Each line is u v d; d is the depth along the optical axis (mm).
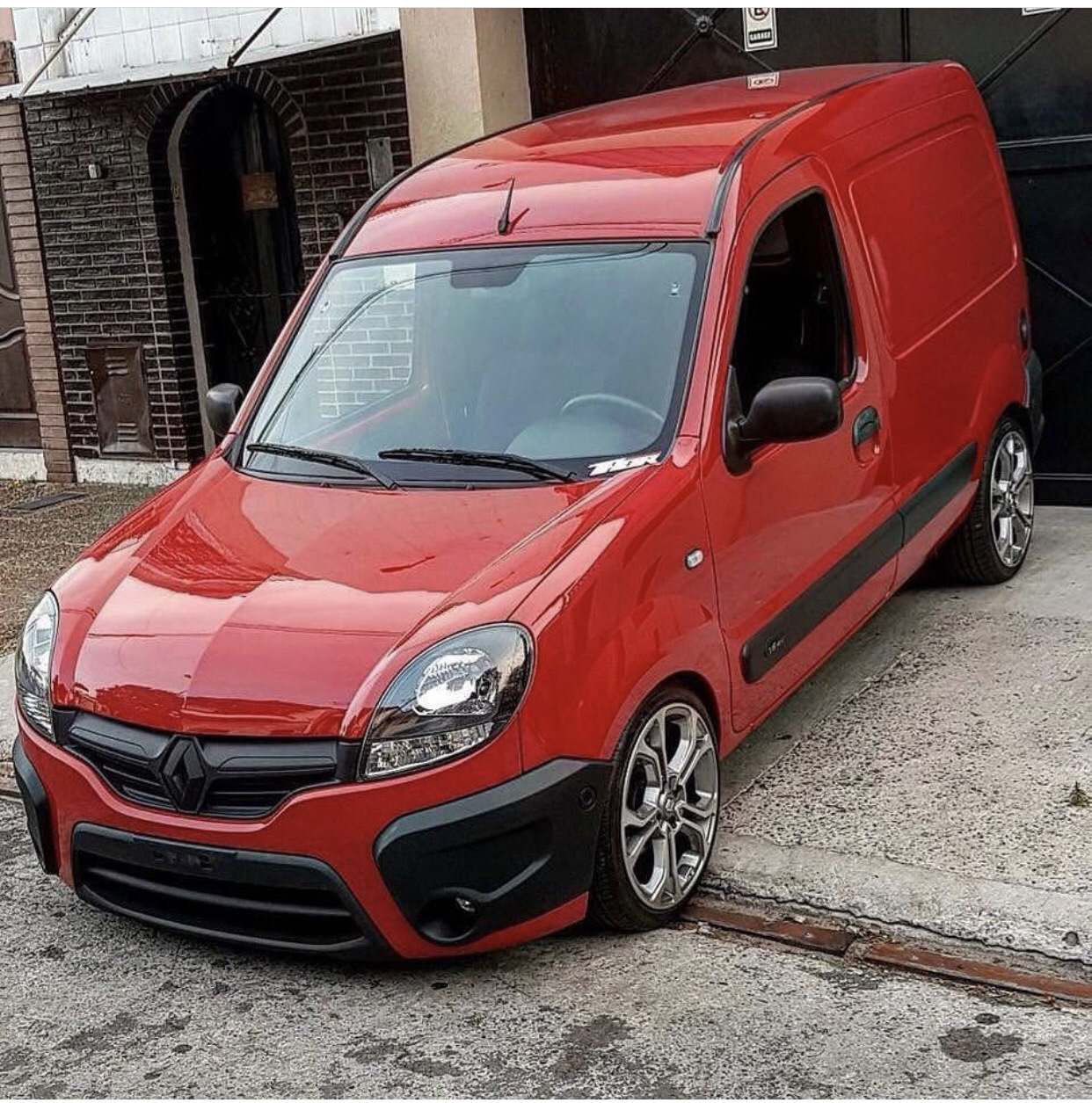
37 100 10773
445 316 5074
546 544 4145
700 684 4488
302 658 3957
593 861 4035
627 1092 3596
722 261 4793
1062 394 7836
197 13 9852
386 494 4645
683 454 4477
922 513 5789
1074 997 3846
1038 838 4484
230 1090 3764
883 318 5535
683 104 5934
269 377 5391
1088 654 5836
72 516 10344
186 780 3953
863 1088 3531
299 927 4043
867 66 6555
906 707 5559
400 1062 3807
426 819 3803
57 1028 4129
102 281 10914
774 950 4184
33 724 4367
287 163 10383
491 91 8766
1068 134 7520
